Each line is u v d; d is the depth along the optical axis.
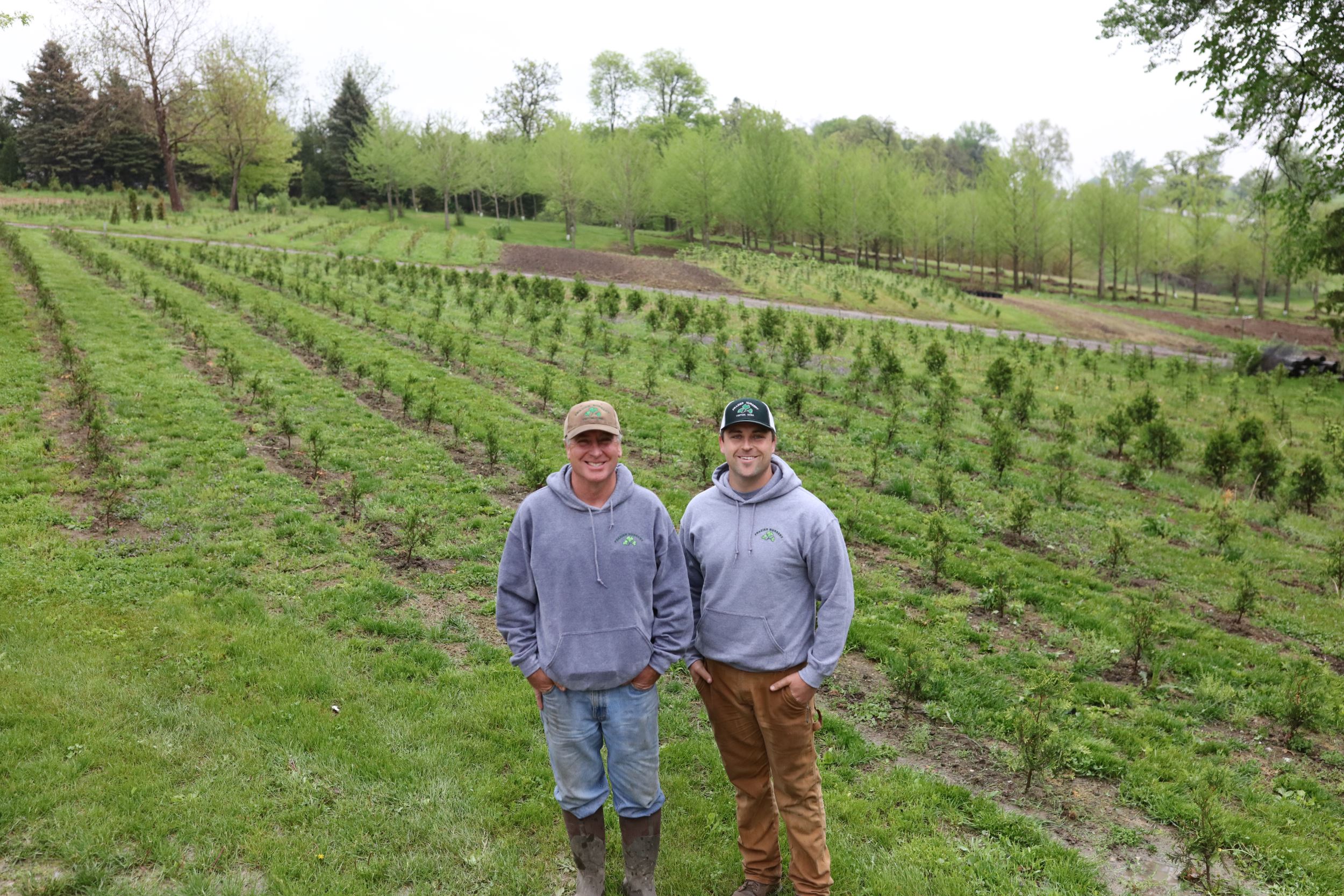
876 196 64.94
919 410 16.73
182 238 42.59
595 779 3.25
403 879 3.40
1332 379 26.00
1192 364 27.45
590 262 47.41
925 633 6.57
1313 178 22.59
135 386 12.45
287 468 9.61
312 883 3.30
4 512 7.59
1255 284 92.38
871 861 3.71
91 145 70.00
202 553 7.10
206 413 11.45
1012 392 19.78
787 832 3.35
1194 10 21.34
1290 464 15.54
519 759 4.38
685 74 89.25
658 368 18.16
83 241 29.84
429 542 7.55
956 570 8.05
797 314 33.81
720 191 65.56
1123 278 92.44
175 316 17.83
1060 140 84.31
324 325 19.53
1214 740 5.33
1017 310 47.69
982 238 68.75
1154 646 6.73
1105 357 29.83
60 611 5.77
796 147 74.19
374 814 3.79
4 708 4.37
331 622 5.96
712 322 25.64
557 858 3.60
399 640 5.84
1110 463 14.02
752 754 3.32
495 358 17.19
